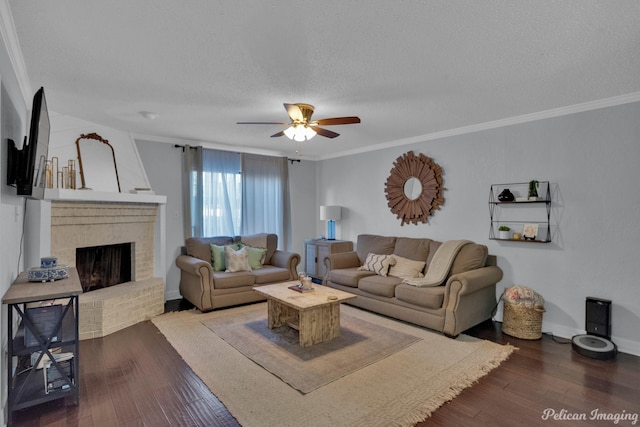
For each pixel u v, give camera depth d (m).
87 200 3.52
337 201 6.18
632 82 2.76
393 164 5.14
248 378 2.56
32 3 1.72
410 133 4.60
